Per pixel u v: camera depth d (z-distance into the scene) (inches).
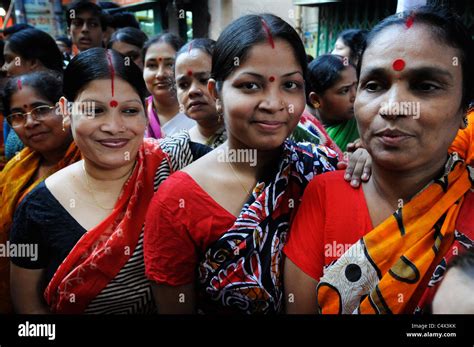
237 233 37.6
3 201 57.5
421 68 30.1
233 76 36.7
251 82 36.2
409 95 30.9
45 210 46.1
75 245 43.7
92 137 43.7
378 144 32.5
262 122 36.5
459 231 32.4
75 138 44.9
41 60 93.6
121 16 166.9
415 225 32.7
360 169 38.8
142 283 45.3
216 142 71.4
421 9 32.5
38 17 251.6
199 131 75.3
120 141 44.5
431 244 32.2
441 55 30.3
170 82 87.4
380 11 141.9
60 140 56.3
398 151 31.6
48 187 47.0
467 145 43.3
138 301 45.6
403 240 32.7
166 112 91.7
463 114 33.7
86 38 135.5
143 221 45.5
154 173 48.4
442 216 32.7
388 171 34.8
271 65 35.8
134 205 45.3
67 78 45.2
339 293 34.0
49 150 56.8
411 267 31.6
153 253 40.6
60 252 45.3
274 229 39.2
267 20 37.4
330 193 38.2
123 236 43.6
